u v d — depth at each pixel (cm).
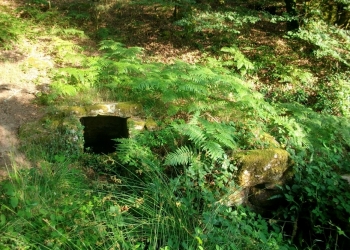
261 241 368
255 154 459
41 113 537
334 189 433
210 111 550
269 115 549
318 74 767
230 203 439
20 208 342
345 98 697
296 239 461
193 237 336
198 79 542
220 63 706
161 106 553
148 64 636
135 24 898
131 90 596
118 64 605
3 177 410
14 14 878
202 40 845
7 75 626
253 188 470
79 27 870
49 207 349
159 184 391
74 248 318
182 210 368
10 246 302
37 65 670
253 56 789
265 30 904
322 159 495
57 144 477
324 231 443
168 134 481
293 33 736
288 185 474
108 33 842
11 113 532
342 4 818
